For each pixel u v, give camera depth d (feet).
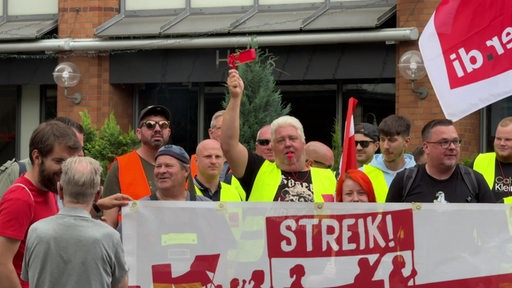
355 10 52.65
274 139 24.40
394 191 24.61
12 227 20.02
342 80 53.93
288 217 21.67
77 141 20.62
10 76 58.59
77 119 56.65
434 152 23.84
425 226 21.71
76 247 18.79
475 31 25.75
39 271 18.79
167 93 57.67
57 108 57.77
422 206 21.70
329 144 54.34
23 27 57.67
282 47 52.95
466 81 25.90
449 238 21.70
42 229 18.93
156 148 28.19
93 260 18.81
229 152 23.95
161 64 55.31
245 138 47.85
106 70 56.49
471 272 21.72
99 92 56.34
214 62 54.29
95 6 56.24
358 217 21.67
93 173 19.25
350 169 22.99
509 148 28.19
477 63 25.80
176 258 21.63
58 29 57.16
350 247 21.66
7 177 26.02
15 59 58.49
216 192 28.43
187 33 53.42
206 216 21.66
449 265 21.70
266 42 52.13
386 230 21.66
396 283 21.72
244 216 21.70
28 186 20.47
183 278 21.66
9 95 60.95
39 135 20.36
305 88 54.80
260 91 48.44
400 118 29.99
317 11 52.90
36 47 56.29
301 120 54.85
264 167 24.47
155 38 54.49
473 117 50.29
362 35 50.24
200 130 57.00
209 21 54.70
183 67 54.90
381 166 30.14
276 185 24.29
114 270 19.26
